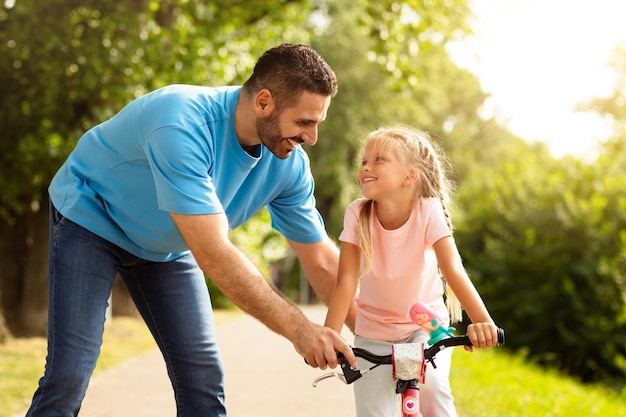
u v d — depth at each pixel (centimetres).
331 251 438
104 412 698
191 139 344
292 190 414
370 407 393
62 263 367
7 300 1329
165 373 952
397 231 400
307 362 331
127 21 1205
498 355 1509
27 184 1304
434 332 355
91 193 374
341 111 3291
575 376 1939
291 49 351
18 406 706
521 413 741
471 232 2328
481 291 2148
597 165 2214
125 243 380
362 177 402
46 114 1224
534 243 2072
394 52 1575
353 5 3297
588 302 1964
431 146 412
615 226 2019
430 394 383
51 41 1159
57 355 358
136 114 359
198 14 1505
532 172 2347
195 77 1317
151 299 392
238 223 406
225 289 336
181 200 336
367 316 409
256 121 356
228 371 991
